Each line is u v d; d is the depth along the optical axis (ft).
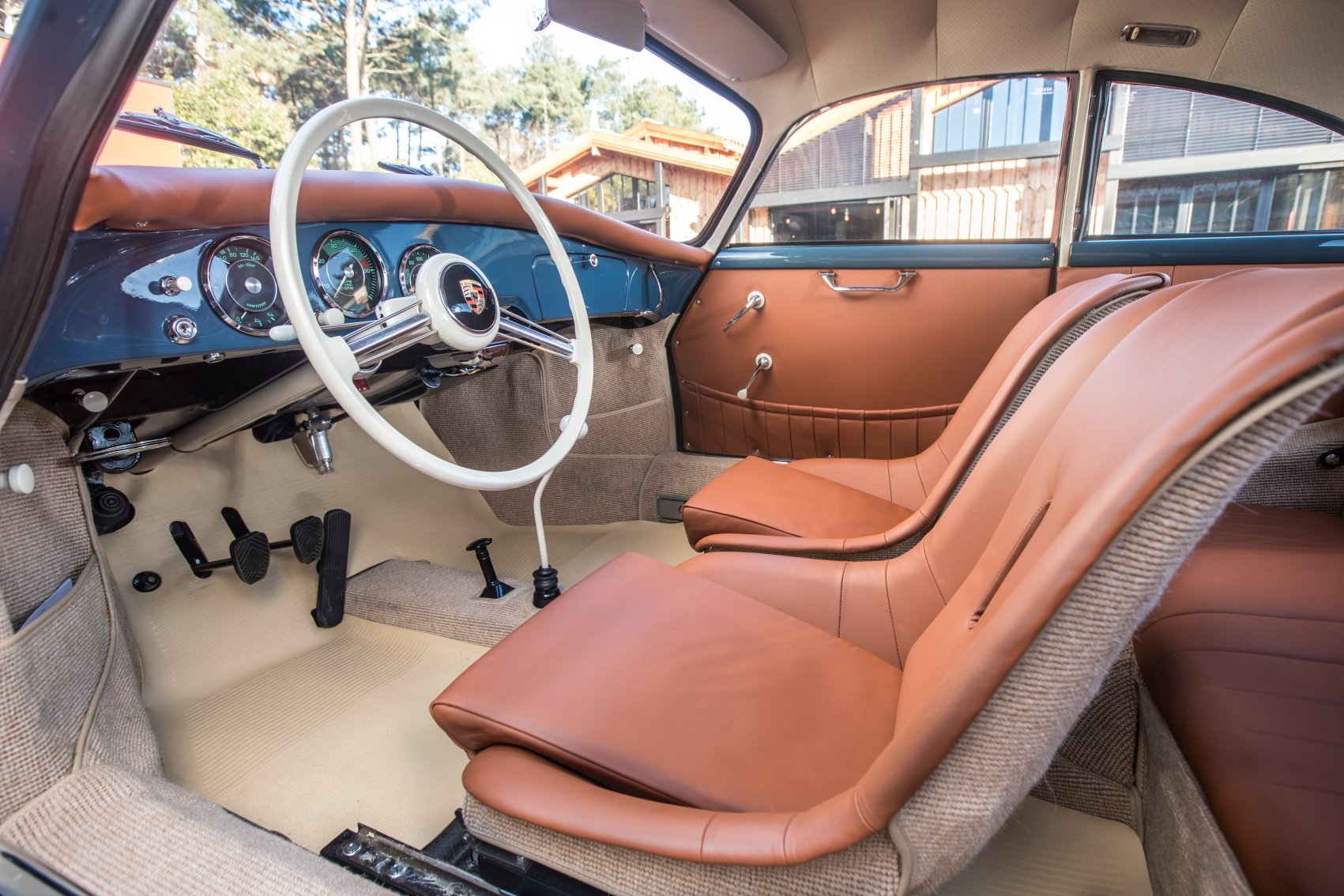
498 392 7.34
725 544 4.74
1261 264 6.15
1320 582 3.29
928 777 1.70
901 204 6.95
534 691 2.88
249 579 5.00
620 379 7.73
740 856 1.97
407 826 3.85
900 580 3.80
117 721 3.36
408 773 4.21
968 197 6.75
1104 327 3.26
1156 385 1.98
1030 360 4.00
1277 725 2.32
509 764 2.57
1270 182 6.11
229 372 4.54
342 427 6.85
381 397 5.65
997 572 2.67
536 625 3.36
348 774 4.21
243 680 5.01
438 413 7.73
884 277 6.97
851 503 5.19
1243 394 1.28
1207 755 2.27
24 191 2.21
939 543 3.71
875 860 1.84
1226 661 2.72
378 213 4.33
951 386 6.99
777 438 7.87
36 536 3.33
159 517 5.44
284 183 2.99
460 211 4.86
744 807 2.47
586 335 4.25
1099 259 6.42
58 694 3.01
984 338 6.81
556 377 7.07
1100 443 2.15
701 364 8.10
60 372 3.18
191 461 5.74
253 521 5.91
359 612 5.70
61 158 2.19
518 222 5.44
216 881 2.24
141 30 1.98
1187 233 6.34
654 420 8.16
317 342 3.02
